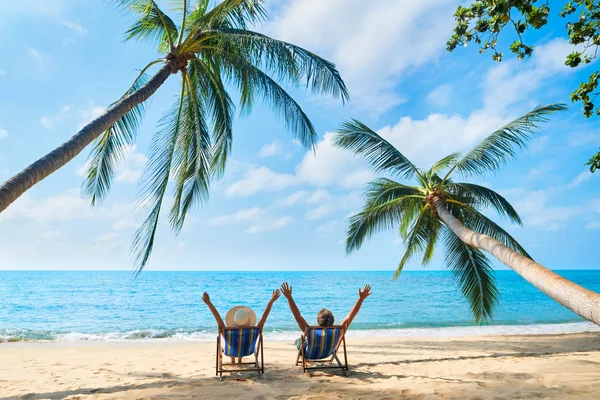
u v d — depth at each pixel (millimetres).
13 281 69125
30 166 5348
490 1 4754
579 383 5371
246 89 9477
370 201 12750
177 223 10055
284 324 20406
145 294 42500
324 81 8594
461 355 8977
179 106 9586
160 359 8656
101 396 5117
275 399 4742
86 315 25219
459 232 8719
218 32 8297
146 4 8977
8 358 8930
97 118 6602
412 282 69188
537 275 4715
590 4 4879
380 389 5168
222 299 38469
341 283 66688
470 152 11172
